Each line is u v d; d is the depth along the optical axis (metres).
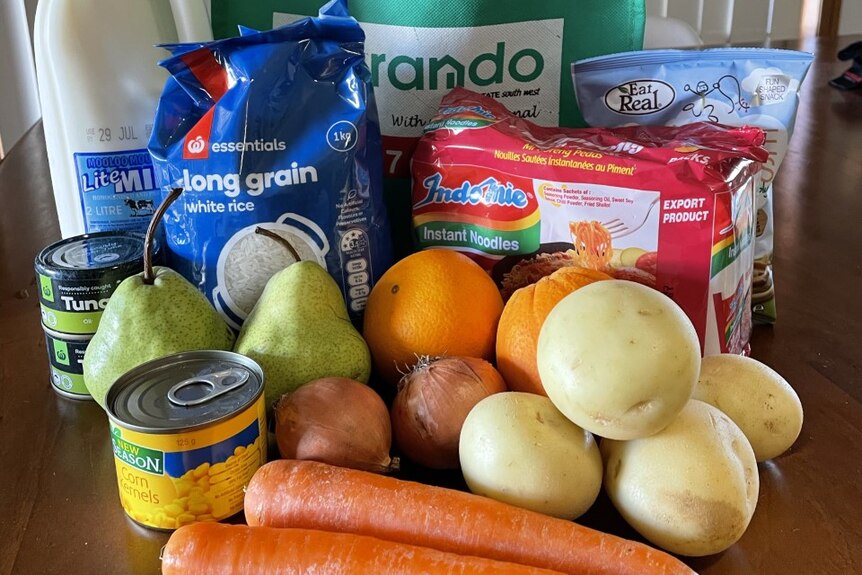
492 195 0.75
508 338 0.67
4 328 0.88
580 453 0.57
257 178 0.72
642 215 0.70
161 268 0.70
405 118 0.88
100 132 0.79
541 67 0.87
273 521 0.57
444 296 0.69
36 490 0.63
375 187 0.78
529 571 0.52
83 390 0.74
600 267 0.72
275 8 0.85
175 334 0.66
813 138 1.49
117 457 0.57
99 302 0.71
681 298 0.70
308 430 0.61
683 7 2.62
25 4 1.94
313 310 0.67
